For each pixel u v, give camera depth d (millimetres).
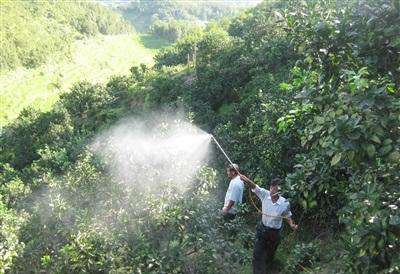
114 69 112312
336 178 6457
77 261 6691
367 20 4887
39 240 7719
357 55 4957
